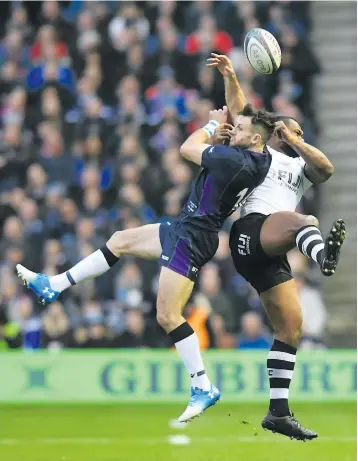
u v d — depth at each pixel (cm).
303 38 5859
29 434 3728
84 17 5675
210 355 4294
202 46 5584
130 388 4316
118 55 5550
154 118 5353
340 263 5381
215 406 4275
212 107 5375
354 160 5703
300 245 2472
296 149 2580
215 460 3269
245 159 2531
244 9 5762
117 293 4675
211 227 2555
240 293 4719
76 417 4091
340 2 6053
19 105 5291
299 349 4588
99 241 4772
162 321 2544
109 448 3462
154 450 3441
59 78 5441
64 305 4584
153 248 2627
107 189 5075
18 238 4769
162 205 5003
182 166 5112
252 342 4497
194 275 2548
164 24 5688
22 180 5122
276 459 3297
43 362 4309
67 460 3253
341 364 4388
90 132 5244
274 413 2667
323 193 5578
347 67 5947
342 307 5281
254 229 2572
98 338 4491
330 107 5862
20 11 5769
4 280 4566
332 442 3609
